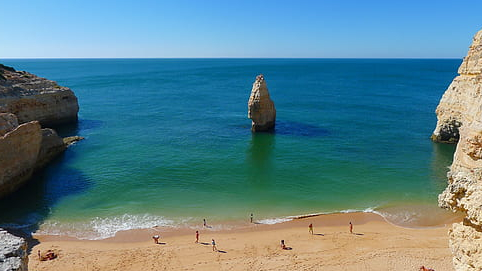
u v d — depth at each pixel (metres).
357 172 39.03
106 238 26.06
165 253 23.94
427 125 62.16
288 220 28.81
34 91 57.31
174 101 93.69
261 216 29.50
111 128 60.97
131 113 75.62
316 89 120.38
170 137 54.56
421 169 39.84
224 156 44.88
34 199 32.22
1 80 53.59
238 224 28.22
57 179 36.88
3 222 28.16
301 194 33.66
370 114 72.94
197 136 55.31
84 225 27.91
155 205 31.41
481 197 11.63
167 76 188.12
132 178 37.44
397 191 34.03
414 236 25.77
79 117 70.69
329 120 66.88
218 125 63.56
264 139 53.22
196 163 42.16
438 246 24.12
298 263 22.44
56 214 29.64
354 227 27.52
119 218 29.06
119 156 44.66
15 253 11.25
